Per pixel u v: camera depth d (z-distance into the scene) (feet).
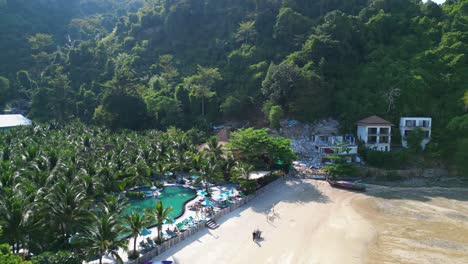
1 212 99.96
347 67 378.12
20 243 105.70
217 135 344.69
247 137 248.52
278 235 157.07
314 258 136.87
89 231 112.88
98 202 159.63
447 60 361.10
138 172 216.33
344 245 149.79
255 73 400.06
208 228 159.63
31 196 117.08
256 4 484.33
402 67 360.69
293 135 328.70
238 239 150.30
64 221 113.60
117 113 396.37
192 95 389.39
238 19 495.00
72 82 496.64
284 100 351.67
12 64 538.06
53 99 430.61
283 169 263.08
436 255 141.79
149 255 126.41
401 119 315.78
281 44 430.61
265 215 180.96
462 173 270.26
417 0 476.54
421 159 286.46
